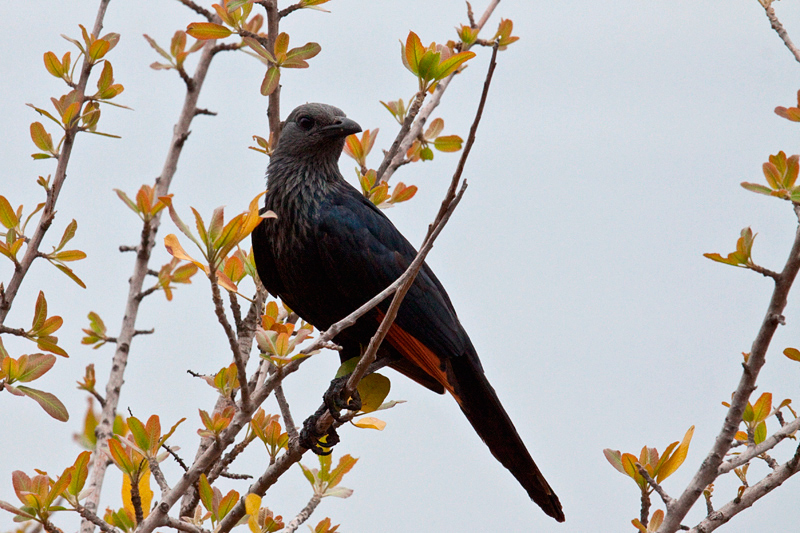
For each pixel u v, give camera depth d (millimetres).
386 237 11219
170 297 11391
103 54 10984
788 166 8820
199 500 9508
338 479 9617
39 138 10672
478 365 11562
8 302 9281
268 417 9898
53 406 8828
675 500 8352
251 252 11570
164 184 11531
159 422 8438
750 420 9281
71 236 9773
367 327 10969
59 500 9203
